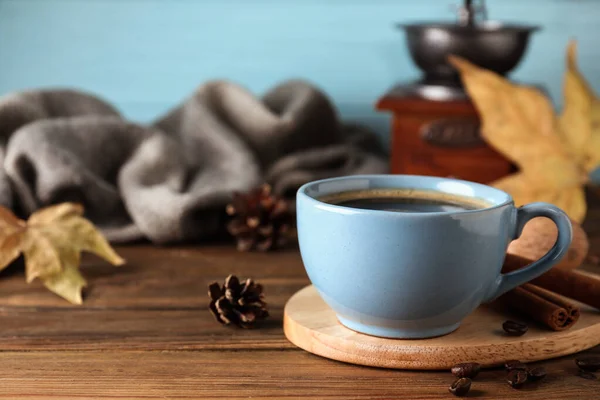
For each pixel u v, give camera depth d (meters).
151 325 0.63
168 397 0.54
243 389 0.54
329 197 0.59
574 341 0.58
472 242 0.54
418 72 1.03
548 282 0.62
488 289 0.56
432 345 0.56
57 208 0.73
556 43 1.00
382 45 1.03
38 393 0.54
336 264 0.55
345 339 0.57
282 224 0.79
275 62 1.05
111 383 0.55
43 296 0.68
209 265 0.75
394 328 0.56
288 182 0.86
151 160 0.83
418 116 0.85
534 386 0.55
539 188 0.77
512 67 0.85
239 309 0.62
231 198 0.80
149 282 0.71
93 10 1.04
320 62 1.04
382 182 0.60
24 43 1.05
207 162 0.88
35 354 0.59
